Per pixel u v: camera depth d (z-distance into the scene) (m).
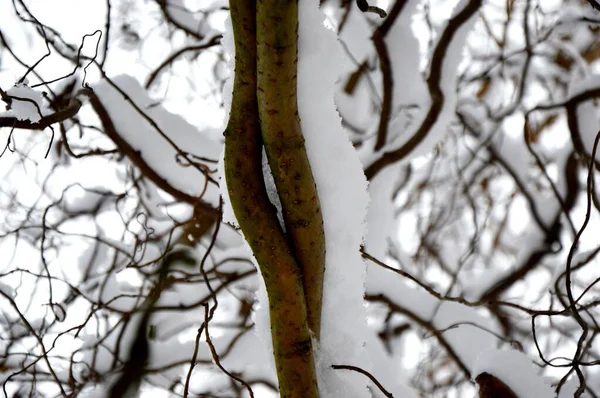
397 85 2.37
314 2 0.98
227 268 2.74
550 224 2.59
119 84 2.44
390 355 2.90
